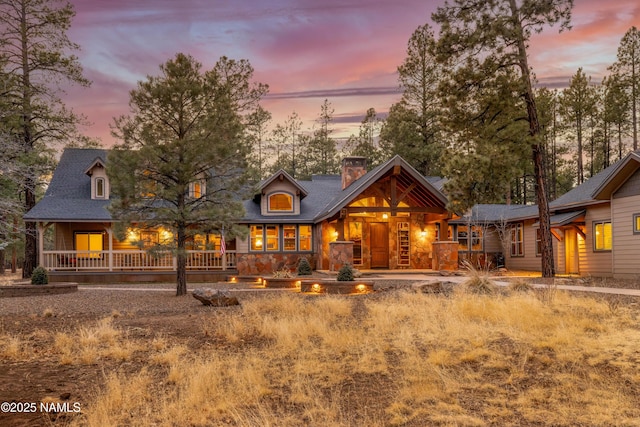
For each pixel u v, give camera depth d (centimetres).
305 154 5747
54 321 1112
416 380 610
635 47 3891
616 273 1991
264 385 602
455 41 2006
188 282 2398
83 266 2436
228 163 1605
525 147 1950
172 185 1583
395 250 2480
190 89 1566
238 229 1598
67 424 486
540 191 2020
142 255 2473
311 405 532
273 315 1095
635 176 1898
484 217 2908
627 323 905
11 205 1766
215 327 985
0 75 2200
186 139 1555
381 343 804
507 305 1045
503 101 1989
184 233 1611
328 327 930
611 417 484
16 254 4469
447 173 2058
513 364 673
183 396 557
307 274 2166
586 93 4141
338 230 2227
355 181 2745
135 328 992
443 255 2272
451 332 852
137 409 530
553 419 483
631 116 4069
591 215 2219
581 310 1027
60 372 684
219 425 483
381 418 492
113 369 695
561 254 2433
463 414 497
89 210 2441
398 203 2392
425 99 4134
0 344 847
